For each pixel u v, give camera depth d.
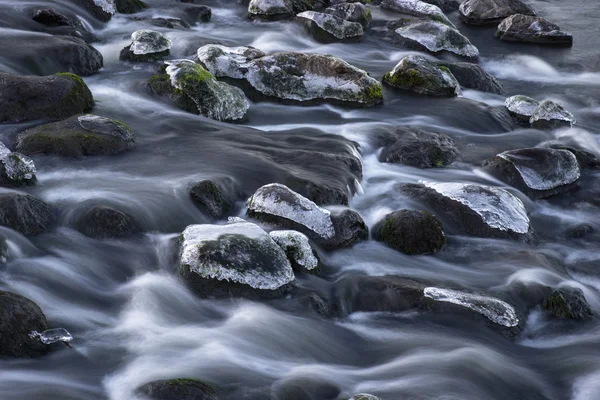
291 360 5.73
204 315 6.17
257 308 6.25
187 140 9.17
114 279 6.50
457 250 7.64
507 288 6.90
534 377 5.87
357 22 15.34
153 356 5.53
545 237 8.37
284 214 7.32
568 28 17.05
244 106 10.43
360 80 11.24
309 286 6.64
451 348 6.00
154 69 11.55
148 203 7.40
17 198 6.85
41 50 10.65
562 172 9.27
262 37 14.47
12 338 5.32
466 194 8.16
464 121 11.08
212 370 5.41
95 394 5.11
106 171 8.09
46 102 9.08
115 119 9.52
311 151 9.08
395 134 10.20
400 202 8.38
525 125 11.41
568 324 6.64
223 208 7.72
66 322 5.83
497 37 16.00
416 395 5.41
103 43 12.62
